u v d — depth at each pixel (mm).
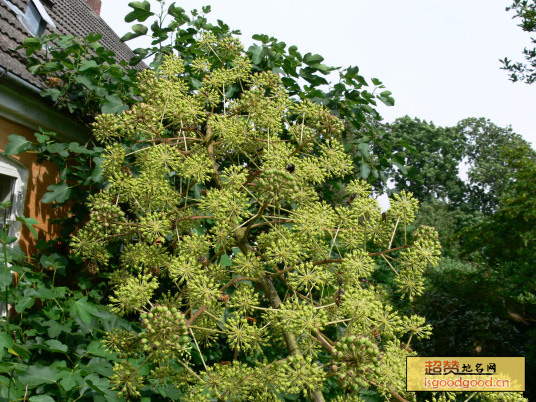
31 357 3035
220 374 1976
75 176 4004
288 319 1832
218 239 2438
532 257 6484
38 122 4113
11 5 4770
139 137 3131
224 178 2469
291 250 2209
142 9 3955
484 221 7836
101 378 2691
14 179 4039
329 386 3756
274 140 2891
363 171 4227
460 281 7285
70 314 3084
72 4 7633
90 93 4266
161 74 3254
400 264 2232
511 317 6094
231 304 2252
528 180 7160
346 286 2197
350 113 4465
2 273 2982
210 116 3037
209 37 3490
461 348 5918
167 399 2961
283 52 4219
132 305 2023
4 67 3420
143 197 2641
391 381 1801
